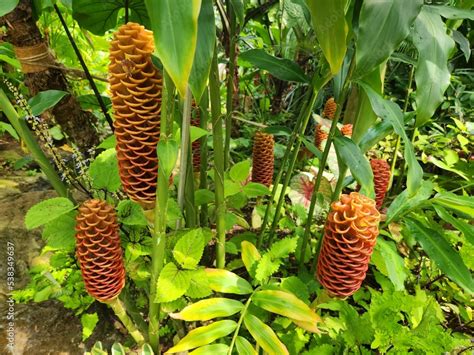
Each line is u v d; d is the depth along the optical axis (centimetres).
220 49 76
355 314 61
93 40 93
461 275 56
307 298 60
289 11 80
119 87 38
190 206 65
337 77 61
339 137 57
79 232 47
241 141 128
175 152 38
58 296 72
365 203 46
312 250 82
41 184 106
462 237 77
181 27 25
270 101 157
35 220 50
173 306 56
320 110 160
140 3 65
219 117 54
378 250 64
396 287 58
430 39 43
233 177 71
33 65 66
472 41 129
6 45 86
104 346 67
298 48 106
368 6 35
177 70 26
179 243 56
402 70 150
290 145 69
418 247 89
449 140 112
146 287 65
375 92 50
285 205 93
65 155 102
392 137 116
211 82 51
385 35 36
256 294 54
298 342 61
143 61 38
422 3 36
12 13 61
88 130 83
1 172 109
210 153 117
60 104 75
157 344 62
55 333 68
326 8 34
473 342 64
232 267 75
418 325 58
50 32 109
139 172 43
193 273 54
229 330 51
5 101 50
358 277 48
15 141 129
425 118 44
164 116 37
